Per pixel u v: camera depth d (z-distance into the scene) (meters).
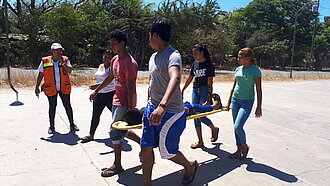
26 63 21.14
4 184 3.07
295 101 9.76
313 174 3.61
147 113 2.77
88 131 5.13
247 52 3.85
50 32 20.94
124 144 4.53
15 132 4.91
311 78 21.33
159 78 2.70
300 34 41.34
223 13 24.80
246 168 3.71
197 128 4.41
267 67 37.56
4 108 6.69
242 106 3.94
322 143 4.96
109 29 22.33
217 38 25.55
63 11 20.80
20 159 3.75
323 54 46.09
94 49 23.02
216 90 11.83
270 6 41.03
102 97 4.51
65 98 4.97
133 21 23.61
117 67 3.48
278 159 4.09
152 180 3.31
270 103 9.14
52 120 4.89
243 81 3.90
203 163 3.85
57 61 4.85
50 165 3.60
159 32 2.66
